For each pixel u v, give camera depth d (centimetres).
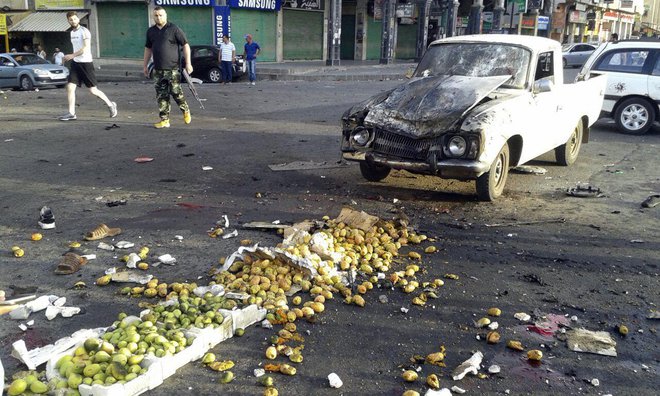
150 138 1027
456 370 336
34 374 314
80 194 684
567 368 347
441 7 3556
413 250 530
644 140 1116
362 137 672
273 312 396
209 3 2817
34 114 1262
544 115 729
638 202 696
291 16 3234
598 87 924
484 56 732
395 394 318
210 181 755
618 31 5950
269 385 321
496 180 677
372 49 3753
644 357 361
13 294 420
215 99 1631
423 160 634
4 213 606
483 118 611
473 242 553
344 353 357
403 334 382
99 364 311
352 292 438
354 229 539
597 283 466
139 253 500
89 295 425
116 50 3003
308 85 2138
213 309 379
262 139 1045
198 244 530
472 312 414
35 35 3159
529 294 444
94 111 1330
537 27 3838
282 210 638
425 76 739
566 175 828
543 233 581
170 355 327
